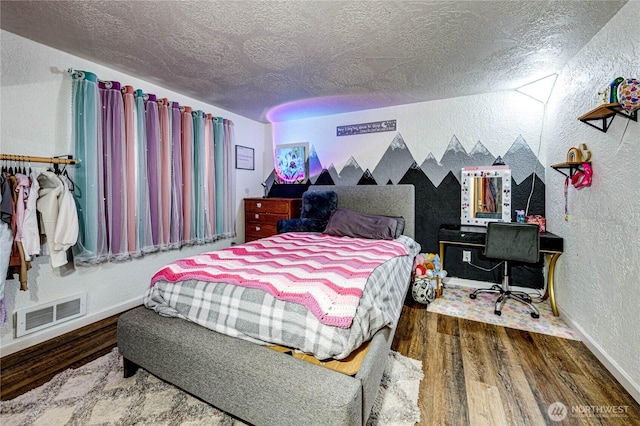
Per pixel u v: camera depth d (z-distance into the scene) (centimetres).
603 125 185
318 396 107
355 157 379
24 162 198
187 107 306
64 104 219
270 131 438
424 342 209
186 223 308
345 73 256
